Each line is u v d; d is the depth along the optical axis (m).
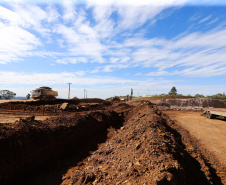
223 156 7.64
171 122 12.91
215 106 40.66
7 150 5.55
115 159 5.58
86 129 10.78
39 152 6.77
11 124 7.13
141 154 4.98
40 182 5.79
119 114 18.72
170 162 4.35
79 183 4.58
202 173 5.60
